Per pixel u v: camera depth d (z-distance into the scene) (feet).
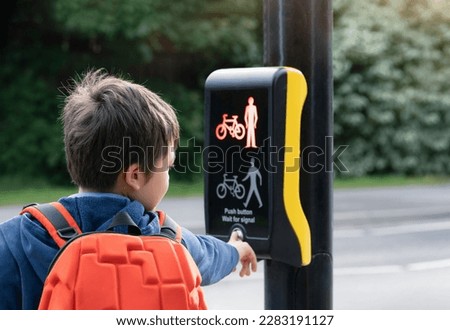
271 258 11.34
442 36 107.14
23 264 9.10
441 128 106.93
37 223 9.14
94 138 9.03
